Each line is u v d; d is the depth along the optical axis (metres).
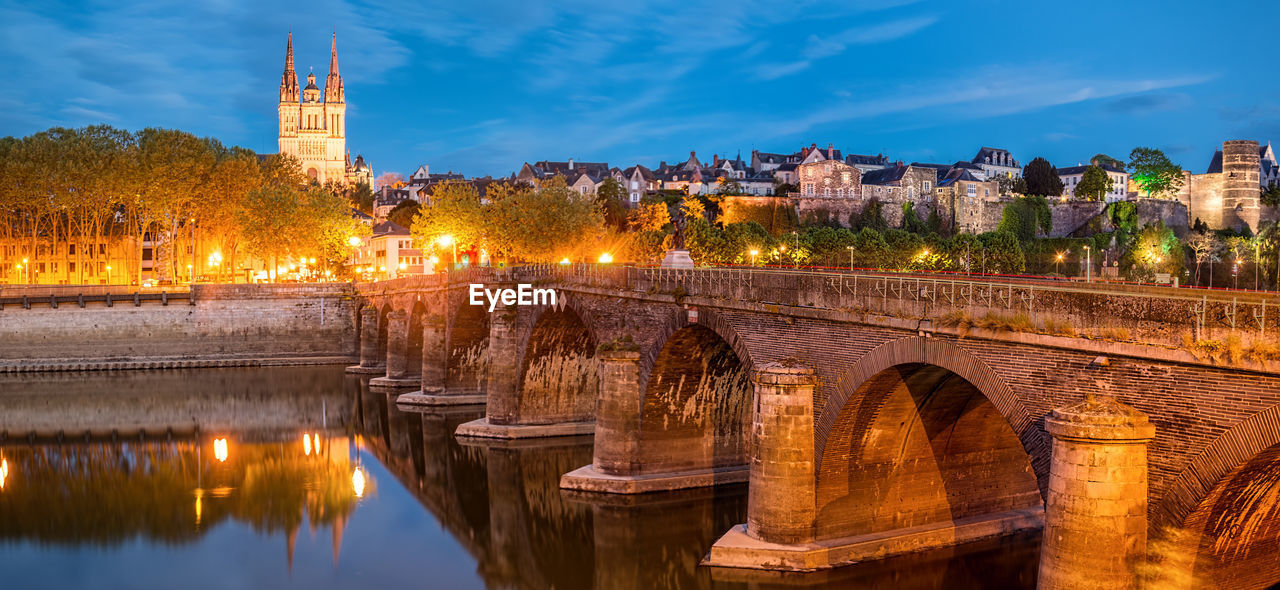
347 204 175.88
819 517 44.94
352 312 150.50
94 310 140.50
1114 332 30.22
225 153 180.88
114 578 52.34
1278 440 25.84
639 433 61.81
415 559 55.31
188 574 53.16
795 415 44.09
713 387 61.97
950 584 45.41
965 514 48.34
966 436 46.88
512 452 78.75
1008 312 33.97
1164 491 28.86
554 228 143.75
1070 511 28.78
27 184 156.75
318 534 60.00
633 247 189.50
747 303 48.22
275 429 93.56
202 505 67.12
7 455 83.12
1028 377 33.12
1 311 136.12
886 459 45.59
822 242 184.88
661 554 53.06
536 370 83.50
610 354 61.34
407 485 70.94
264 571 53.28
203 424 96.44
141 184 155.88
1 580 52.34
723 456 63.88
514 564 53.47
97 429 94.06
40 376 131.12
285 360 145.50
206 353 145.25
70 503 67.38
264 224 160.88
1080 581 28.52
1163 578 29.06
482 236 149.62
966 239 195.62
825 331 43.28
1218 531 29.89
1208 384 27.77
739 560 44.59
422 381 108.75
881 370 39.62
